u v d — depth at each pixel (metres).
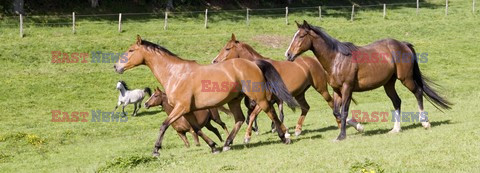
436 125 15.96
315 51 14.50
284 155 12.48
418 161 10.43
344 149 12.49
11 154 18.38
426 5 56.16
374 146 12.52
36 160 17.25
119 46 37.91
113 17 45.97
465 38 43.28
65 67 33.59
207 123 17.77
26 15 43.72
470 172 9.45
